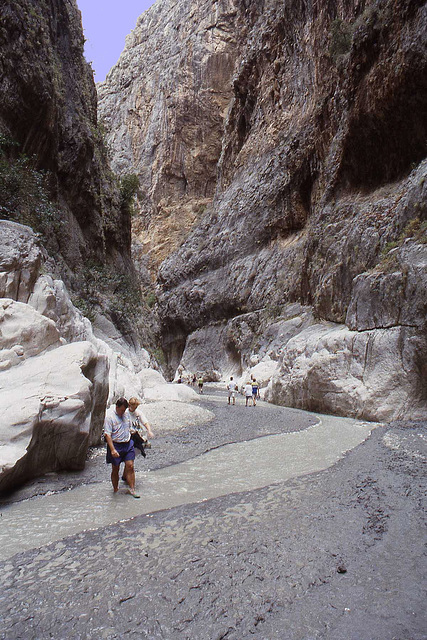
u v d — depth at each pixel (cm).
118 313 2659
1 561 404
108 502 570
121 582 361
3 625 304
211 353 4316
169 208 6750
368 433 1059
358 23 2352
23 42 1889
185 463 783
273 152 4334
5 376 701
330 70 3234
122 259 3625
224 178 5453
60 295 1197
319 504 544
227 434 1081
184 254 5072
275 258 3856
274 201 4038
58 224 2034
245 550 417
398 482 618
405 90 2023
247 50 5000
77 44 3031
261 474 701
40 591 349
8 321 783
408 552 404
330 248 2345
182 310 4800
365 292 1479
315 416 1420
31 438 602
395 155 2244
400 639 277
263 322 3450
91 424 906
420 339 1214
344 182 2680
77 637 290
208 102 6544
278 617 308
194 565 388
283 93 4344
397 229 1686
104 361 933
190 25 7169
